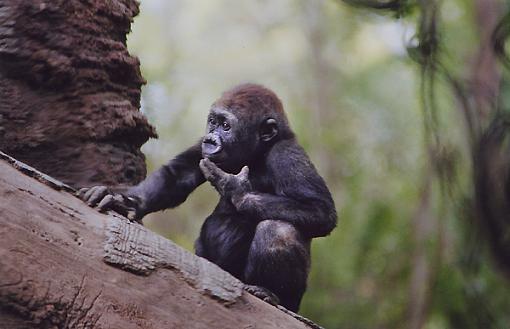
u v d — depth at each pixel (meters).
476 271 19.30
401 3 11.85
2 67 10.12
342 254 27.89
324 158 31.67
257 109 11.88
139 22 37.44
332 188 30.73
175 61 36.00
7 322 7.22
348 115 33.28
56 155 10.29
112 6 10.83
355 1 11.94
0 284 7.18
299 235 10.64
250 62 37.91
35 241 7.49
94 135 10.45
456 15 26.06
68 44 10.32
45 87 10.27
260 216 10.73
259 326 8.47
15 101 10.15
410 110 31.17
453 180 14.66
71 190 8.34
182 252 8.39
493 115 12.56
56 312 7.42
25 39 10.14
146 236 8.21
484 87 13.00
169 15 37.81
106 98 10.63
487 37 22.91
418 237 25.94
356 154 31.14
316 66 36.12
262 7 38.31
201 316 8.15
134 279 7.91
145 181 11.16
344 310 27.16
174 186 11.41
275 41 38.16
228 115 11.81
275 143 11.85
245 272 10.69
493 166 12.50
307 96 35.59
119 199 9.26
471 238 13.91
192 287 8.21
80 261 7.68
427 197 25.80
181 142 30.48
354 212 28.75
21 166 7.97
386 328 26.66
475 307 23.23
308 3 37.31
